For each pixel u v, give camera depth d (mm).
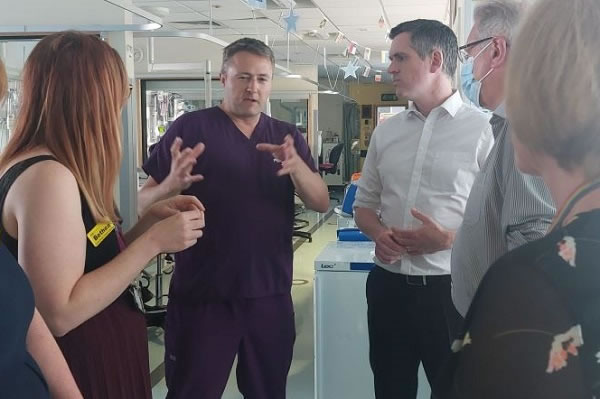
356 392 2420
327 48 9703
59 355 914
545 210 1110
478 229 1282
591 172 572
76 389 935
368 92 14953
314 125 9898
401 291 1837
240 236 1895
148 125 5984
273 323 1962
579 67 541
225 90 1965
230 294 1900
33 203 1015
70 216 1043
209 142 1912
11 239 1060
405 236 1713
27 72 1163
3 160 1133
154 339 3777
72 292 1042
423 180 1824
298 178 1882
